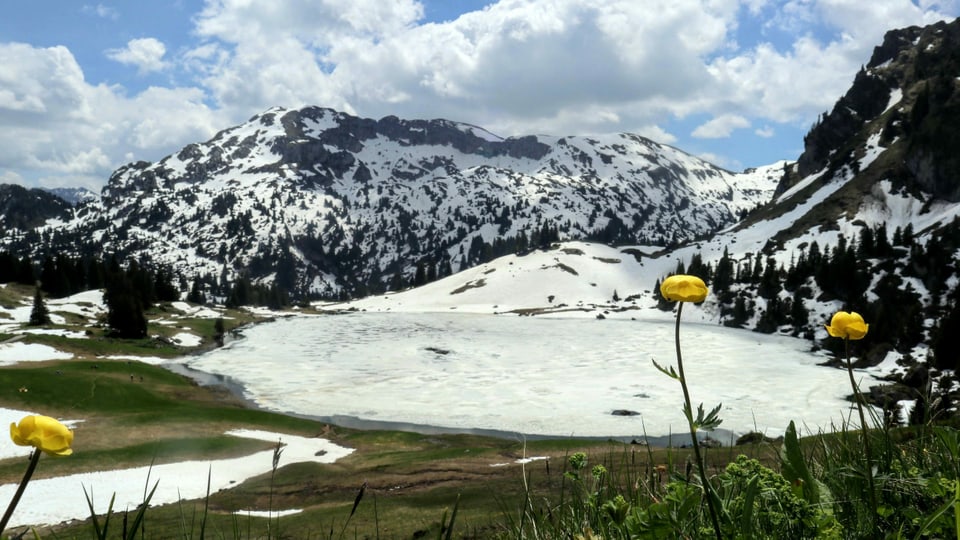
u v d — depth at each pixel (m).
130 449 39.12
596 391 68.06
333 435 49.56
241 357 95.88
